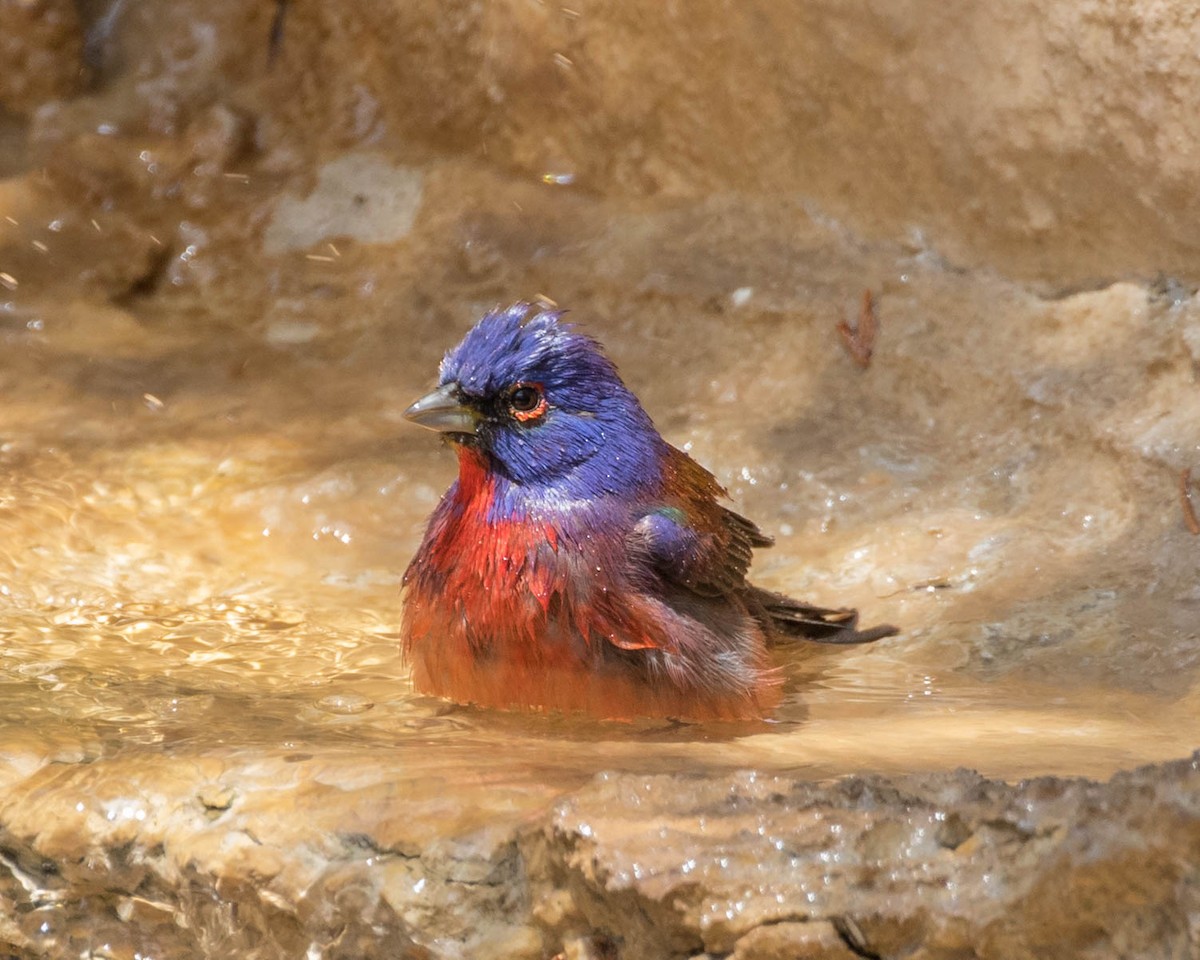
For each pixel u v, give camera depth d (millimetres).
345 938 7082
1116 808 6250
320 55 18469
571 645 8719
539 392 8766
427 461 13344
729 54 15234
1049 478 12109
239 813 7410
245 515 12555
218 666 9977
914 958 6137
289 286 16734
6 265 16969
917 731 8438
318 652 10312
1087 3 12469
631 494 8984
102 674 9719
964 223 14016
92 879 7594
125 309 16703
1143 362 12297
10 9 18719
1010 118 13273
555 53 16531
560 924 6711
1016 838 6273
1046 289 13508
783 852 6336
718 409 13875
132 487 12891
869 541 11891
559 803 6746
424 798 7234
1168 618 9906
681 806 6656
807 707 9172
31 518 12195
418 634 9109
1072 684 9375
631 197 16422
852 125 14547
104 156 17953
